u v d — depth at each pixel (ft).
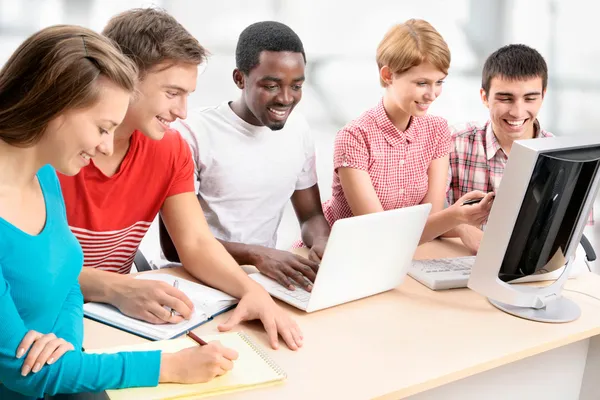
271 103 5.75
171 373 3.60
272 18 17.38
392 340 4.34
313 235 6.42
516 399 5.19
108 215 5.10
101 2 14.76
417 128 6.72
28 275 3.54
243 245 5.66
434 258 5.89
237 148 6.25
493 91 6.71
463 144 7.22
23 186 3.57
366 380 3.83
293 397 3.61
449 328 4.56
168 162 5.17
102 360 3.50
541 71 6.57
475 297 5.13
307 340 4.30
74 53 3.19
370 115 6.59
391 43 6.18
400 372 3.93
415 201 6.94
